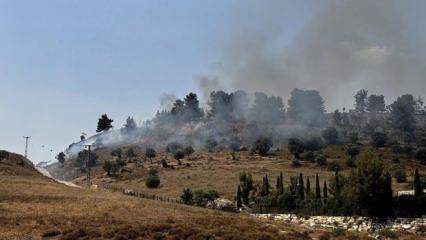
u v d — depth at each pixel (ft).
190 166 604.08
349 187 283.18
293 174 533.55
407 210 265.54
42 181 310.04
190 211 224.33
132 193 383.24
